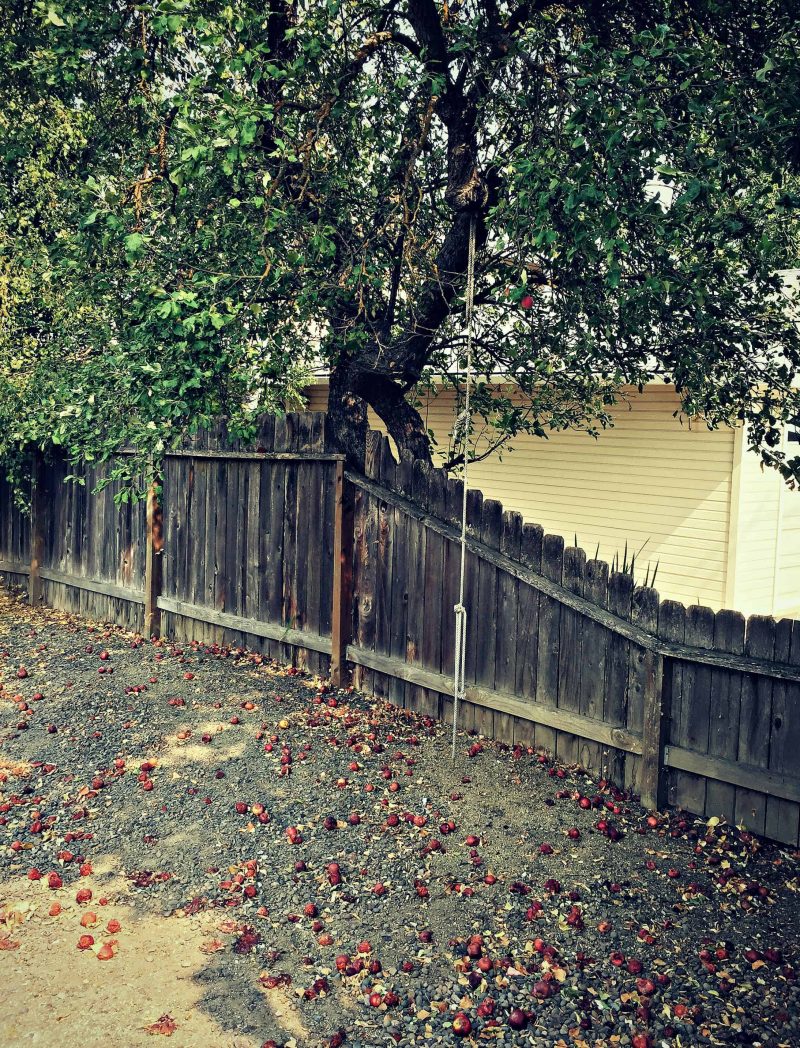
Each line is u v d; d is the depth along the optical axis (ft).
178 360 20.29
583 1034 12.67
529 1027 12.78
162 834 17.94
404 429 26.81
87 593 34.32
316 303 22.57
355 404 25.94
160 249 21.67
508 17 23.02
